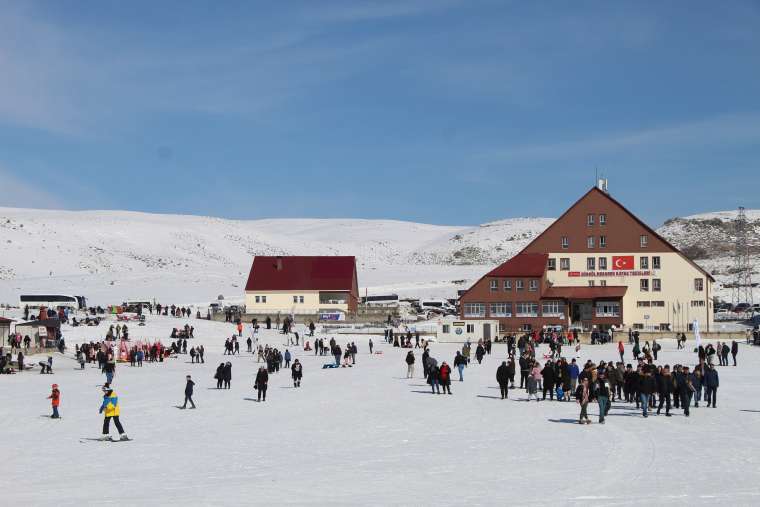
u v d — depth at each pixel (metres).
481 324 101.12
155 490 24.47
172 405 45.81
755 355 78.31
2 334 78.44
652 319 115.69
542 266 115.38
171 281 181.62
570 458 29.06
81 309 126.06
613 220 117.50
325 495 23.56
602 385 37.12
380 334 105.38
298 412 42.44
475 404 44.47
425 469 27.44
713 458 28.66
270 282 131.25
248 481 25.77
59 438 34.78
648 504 22.05
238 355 85.12
